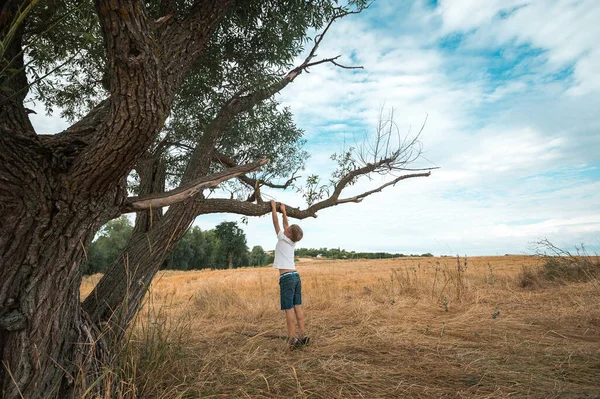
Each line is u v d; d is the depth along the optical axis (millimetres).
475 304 6910
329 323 5859
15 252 2125
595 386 2951
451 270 11047
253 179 5777
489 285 9414
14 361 2094
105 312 3143
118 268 3422
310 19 4863
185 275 26453
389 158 5234
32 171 2053
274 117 5742
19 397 2092
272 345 4461
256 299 8664
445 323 5520
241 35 4812
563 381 3100
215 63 4598
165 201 2750
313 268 30516
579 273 8883
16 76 2225
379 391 2945
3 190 2008
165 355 3248
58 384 2270
